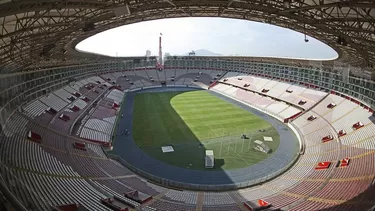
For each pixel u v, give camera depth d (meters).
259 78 88.94
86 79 83.00
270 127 56.50
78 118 51.81
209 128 55.16
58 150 36.38
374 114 46.75
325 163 37.72
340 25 28.64
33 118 42.03
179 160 41.47
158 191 32.78
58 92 59.59
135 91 94.38
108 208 26.31
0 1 18.27
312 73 69.44
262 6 30.89
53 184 27.14
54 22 34.78
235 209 28.91
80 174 32.00
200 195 32.59
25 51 43.38
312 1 28.06
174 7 38.69
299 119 58.00
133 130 53.69
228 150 45.03
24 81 43.03
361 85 52.41
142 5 34.47
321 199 28.62
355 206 25.20
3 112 32.72
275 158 42.59
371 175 30.89
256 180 35.47
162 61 112.94
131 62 107.94
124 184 32.97
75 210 24.09
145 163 40.44
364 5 19.20
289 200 29.70
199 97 84.62
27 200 21.00
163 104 75.12
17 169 26.20
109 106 67.75
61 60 73.62
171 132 52.72
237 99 80.94
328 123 51.72
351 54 47.94
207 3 34.53
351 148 39.94
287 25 43.56
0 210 15.93
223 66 108.06
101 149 43.78
